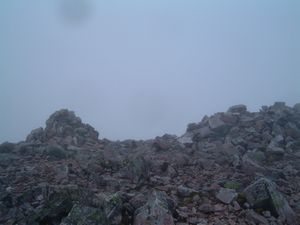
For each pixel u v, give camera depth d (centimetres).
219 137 2000
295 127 1967
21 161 1634
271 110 2225
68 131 2109
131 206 1040
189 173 1457
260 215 1041
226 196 1139
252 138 1861
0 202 1098
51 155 1703
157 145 1895
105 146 2017
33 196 1170
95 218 864
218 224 967
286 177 1420
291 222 1046
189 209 1075
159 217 933
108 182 1295
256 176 1362
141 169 1380
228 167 1526
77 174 1423
